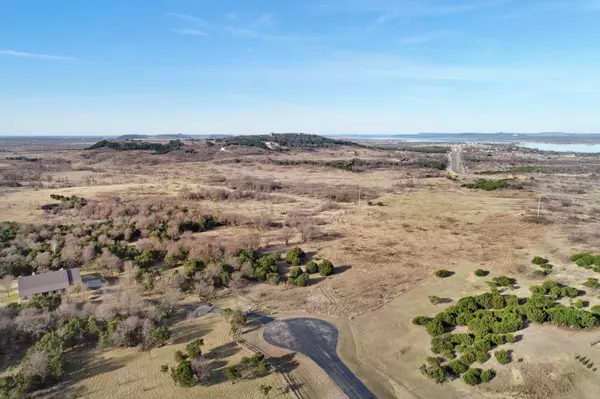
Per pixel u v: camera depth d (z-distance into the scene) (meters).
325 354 36.09
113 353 35.78
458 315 40.28
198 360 33.19
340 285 51.34
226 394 30.48
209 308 44.59
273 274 52.81
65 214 84.44
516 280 50.12
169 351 36.09
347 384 32.09
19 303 43.66
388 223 82.94
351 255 62.81
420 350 36.59
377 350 36.88
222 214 86.50
